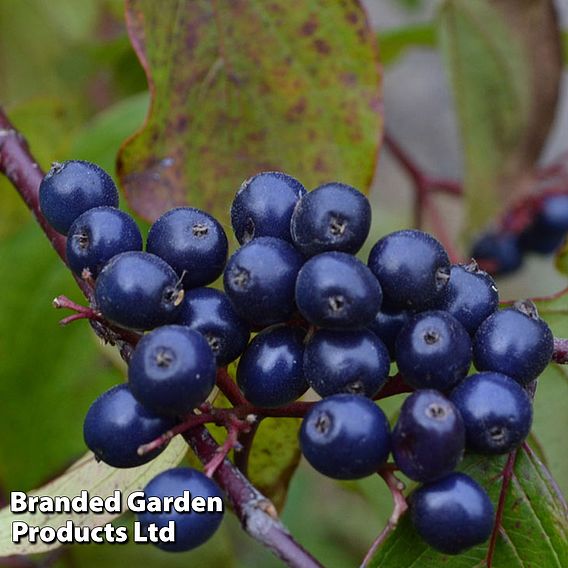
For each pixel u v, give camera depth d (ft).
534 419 0.66
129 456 0.53
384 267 0.53
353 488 0.70
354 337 0.53
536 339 0.54
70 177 0.56
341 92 0.70
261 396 0.54
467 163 0.83
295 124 0.70
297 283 0.53
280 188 0.55
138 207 0.68
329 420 0.52
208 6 0.69
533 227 0.94
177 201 0.68
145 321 0.53
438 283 0.54
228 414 0.53
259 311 0.53
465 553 0.57
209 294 0.54
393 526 0.52
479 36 0.80
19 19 0.97
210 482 0.52
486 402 0.53
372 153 0.70
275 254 0.53
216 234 0.55
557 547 0.57
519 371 0.54
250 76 0.69
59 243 0.62
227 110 0.69
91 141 0.81
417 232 0.54
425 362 0.53
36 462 0.76
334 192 0.53
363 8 0.69
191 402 0.52
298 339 0.54
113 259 0.53
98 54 0.96
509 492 0.57
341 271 0.52
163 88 0.68
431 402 0.52
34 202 0.62
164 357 0.52
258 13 0.69
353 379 0.53
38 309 0.76
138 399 0.52
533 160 0.82
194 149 0.69
